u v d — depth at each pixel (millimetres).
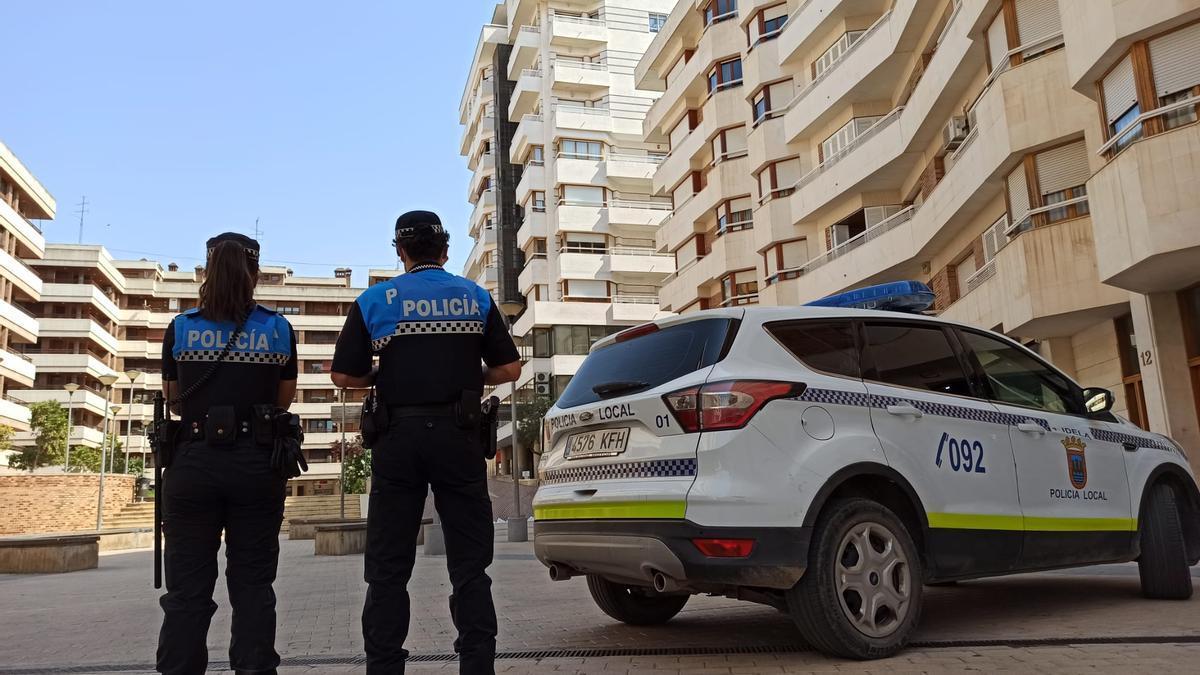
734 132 32188
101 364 68375
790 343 4695
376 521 3527
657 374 4676
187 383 3623
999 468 5195
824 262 27516
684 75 35188
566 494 4848
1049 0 15609
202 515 3582
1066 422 5777
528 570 11016
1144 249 12102
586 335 49375
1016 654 4371
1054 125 15289
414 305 3584
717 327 4656
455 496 3559
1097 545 5691
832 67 25891
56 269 70562
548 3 55000
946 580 4922
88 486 31438
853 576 4402
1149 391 13789
